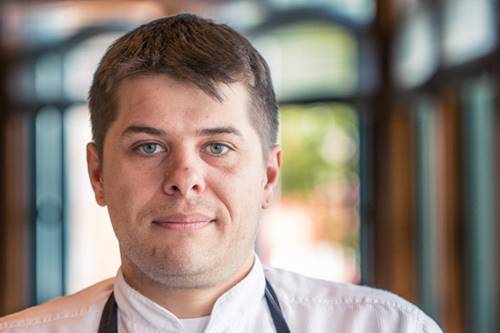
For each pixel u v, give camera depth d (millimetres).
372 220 5266
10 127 6285
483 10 3268
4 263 6309
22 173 6324
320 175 5496
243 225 1259
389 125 5160
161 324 1324
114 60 1280
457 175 3768
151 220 1229
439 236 4098
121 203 1247
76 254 6309
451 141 3820
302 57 5480
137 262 1256
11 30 6211
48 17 6141
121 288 1370
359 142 5375
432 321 1456
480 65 3320
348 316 1437
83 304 1450
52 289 6309
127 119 1236
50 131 6312
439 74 3941
